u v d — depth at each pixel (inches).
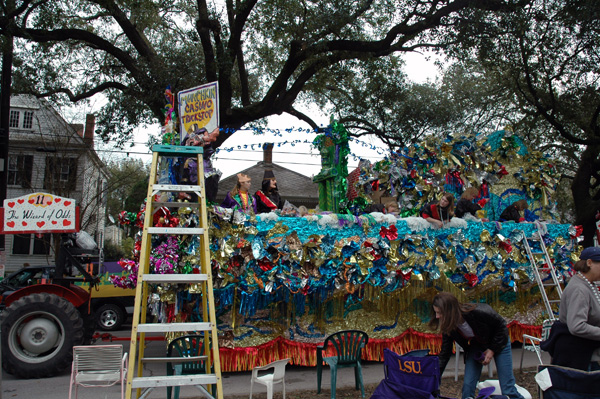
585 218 713.0
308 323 291.6
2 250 494.0
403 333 312.7
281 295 277.0
